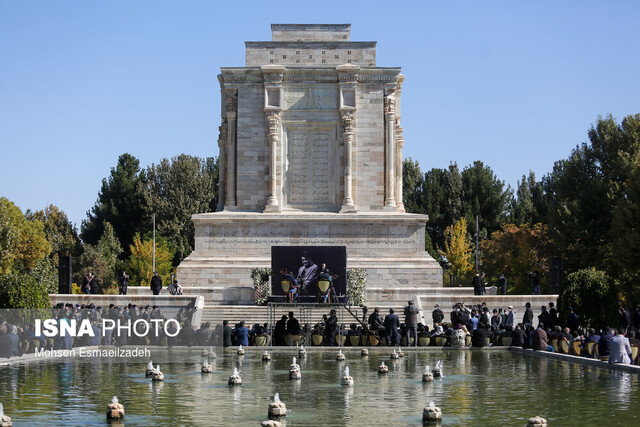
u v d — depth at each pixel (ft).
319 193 253.03
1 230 331.77
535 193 484.74
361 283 222.28
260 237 245.45
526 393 104.37
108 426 80.79
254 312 210.38
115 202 464.24
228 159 254.27
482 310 197.98
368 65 256.73
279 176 252.42
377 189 252.42
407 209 460.96
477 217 411.75
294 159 253.24
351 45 257.96
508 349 175.22
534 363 143.95
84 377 121.08
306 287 213.05
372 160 252.83
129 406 93.25
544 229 358.02
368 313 214.90
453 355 162.50
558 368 134.62
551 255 346.95
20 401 96.68
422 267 240.73
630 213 257.96
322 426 81.25
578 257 295.28
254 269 227.40
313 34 263.90
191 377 121.90
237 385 112.06
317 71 253.24
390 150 253.44
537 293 235.61
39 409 90.84
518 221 459.73
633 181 263.49
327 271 206.39
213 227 245.86
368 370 132.98
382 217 245.04
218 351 170.81
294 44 257.96
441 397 100.99
